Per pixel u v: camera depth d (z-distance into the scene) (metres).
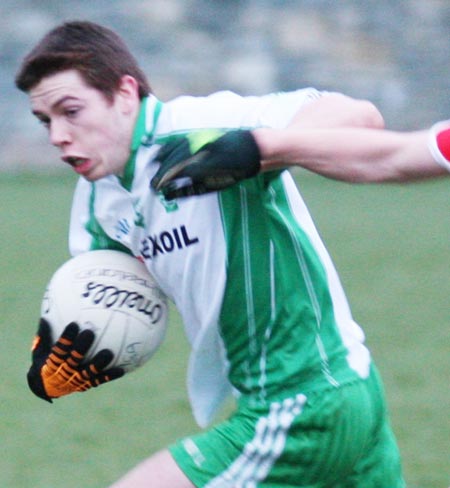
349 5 93.75
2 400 24.61
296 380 11.51
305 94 11.23
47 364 11.95
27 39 87.19
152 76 89.50
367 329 31.70
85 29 11.18
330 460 11.59
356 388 11.62
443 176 9.23
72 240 12.47
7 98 84.75
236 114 11.19
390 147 9.28
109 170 11.34
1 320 33.53
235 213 11.34
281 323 11.48
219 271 11.42
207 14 91.19
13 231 53.84
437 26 94.38
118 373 12.09
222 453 11.57
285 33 92.25
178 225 11.42
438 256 45.34
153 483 11.48
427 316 33.41
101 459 20.36
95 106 11.09
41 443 21.39
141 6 90.50
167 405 24.02
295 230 11.54
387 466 12.08
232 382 11.86
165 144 10.84
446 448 20.64
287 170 11.64
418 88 92.75
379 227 54.66
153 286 12.12
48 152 84.12
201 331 11.76
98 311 11.83
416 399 24.14
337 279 11.96
